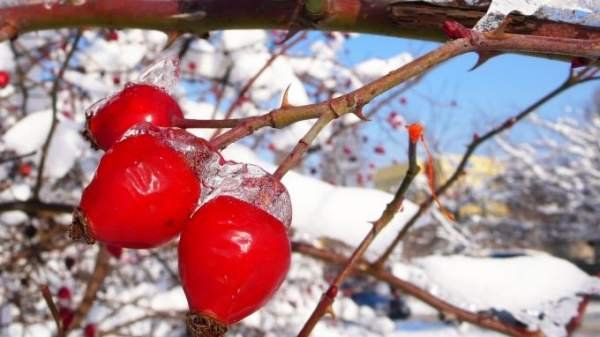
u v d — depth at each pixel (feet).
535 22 0.33
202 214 0.27
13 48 0.97
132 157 0.28
